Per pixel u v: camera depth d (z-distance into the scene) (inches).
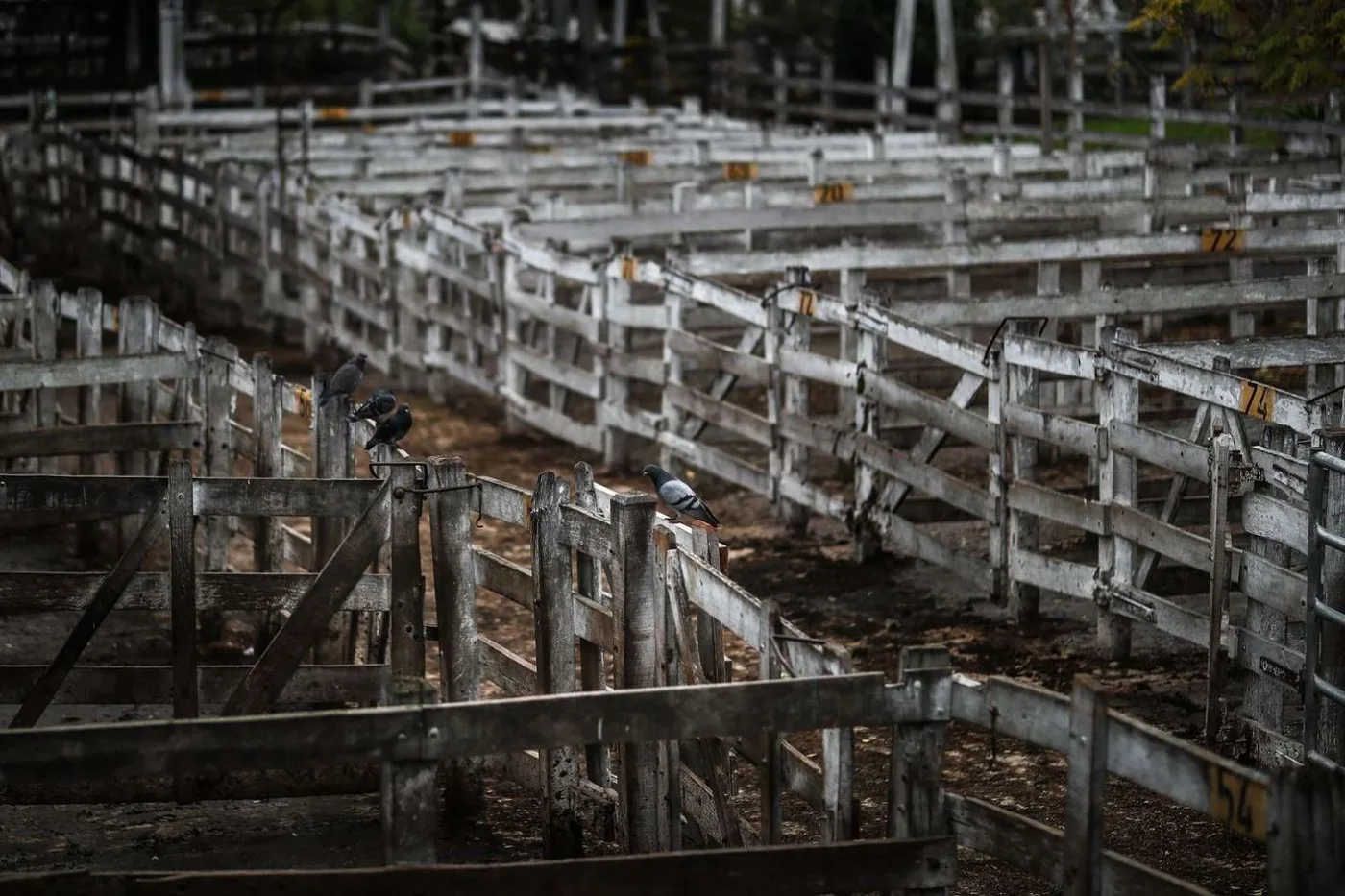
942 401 560.7
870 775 420.8
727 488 717.9
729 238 969.5
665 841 340.8
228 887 277.0
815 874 279.0
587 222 861.8
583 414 842.2
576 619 365.7
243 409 835.4
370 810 405.7
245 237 1073.5
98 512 382.3
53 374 524.1
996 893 354.0
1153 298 634.8
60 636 521.0
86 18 1849.2
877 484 597.6
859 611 556.4
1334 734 354.0
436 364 866.8
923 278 860.0
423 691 282.4
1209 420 464.8
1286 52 872.9
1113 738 257.1
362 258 921.5
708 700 278.5
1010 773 417.4
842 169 1095.6
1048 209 841.5
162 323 574.9
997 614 545.3
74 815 399.2
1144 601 472.7
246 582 405.4
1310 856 232.5
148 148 1269.7
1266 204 831.1
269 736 269.0
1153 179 913.5
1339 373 570.6
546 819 366.6
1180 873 360.2
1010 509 530.0
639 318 723.4
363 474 721.6
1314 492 352.2
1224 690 465.7
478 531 671.1
